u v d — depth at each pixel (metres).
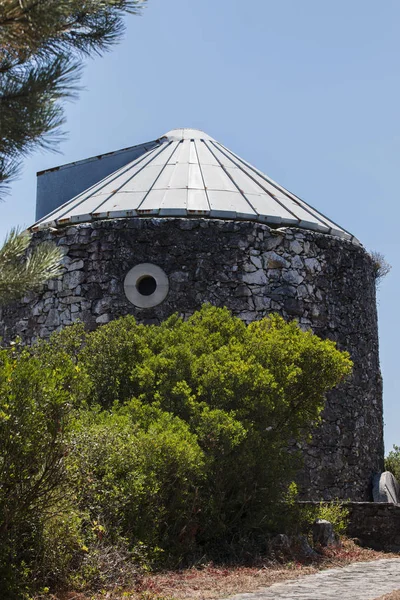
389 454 20.64
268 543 11.30
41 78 6.84
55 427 8.10
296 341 12.47
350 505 13.29
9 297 7.57
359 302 18.00
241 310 16.05
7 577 7.98
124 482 9.82
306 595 8.41
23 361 8.39
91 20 7.12
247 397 11.70
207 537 11.24
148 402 12.07
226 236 16.33
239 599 8.18
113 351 12.91
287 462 12.11
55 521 8.80
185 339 12.87
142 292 16.30
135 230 16.36
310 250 17.03
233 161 20.11
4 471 7.94
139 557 9.66
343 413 16.89
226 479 11.45
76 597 8.34
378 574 10.20
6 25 6.34
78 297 16.42
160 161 19.58
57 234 16.91
